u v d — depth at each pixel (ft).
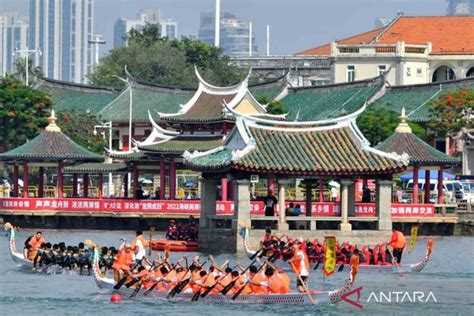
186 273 386.11
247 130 513.86
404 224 639.76
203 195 528.22
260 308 374.02
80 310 371.35
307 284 417.08
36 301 386.93
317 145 515.09
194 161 523.70
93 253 435.12
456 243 600.39
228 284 380.37
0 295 396.78
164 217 655.76
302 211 607.37
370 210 585.63
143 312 366.63
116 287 392.06
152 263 405.80
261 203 590.96
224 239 514.27
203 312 366.43
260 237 506.48
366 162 510.99
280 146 511.40
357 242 513.86
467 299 398.62
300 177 509.76
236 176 505.66
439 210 652.07
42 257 455.22
